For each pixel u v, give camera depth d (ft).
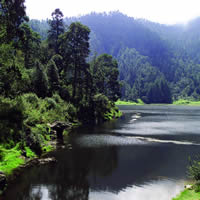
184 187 50.52
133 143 99.14
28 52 201.87
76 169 62.39
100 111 200.64
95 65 279.69
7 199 43.50
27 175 56.39
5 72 92.43
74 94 185.37
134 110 353.31
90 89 206.69
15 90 100.01
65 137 110.93
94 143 97.71
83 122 165.37
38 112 103.45
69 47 198.59
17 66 97.35
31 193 46.39
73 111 159.74
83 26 193.26
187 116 242.37
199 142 102.37
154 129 143.02
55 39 220.02
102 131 132.87
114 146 92.63
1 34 91.15
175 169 64.08
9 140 71.41
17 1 95.76
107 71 279.90
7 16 94.53
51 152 79.87
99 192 47.96
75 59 193.06
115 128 146.30
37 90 140.67
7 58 92.68
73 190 48.52
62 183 52.24
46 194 46.16
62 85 183.52
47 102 133.39
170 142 102.12
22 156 67.92
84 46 196.13
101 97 203.31
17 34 101.14
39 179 54.08
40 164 65.41
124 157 76.13
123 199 44.86
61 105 152.66
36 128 87.76
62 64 197.67
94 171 61.11
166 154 80.69
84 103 186.80
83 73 207.92
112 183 53.11
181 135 120.57
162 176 58.29
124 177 57.26
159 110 355.56
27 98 116.47
